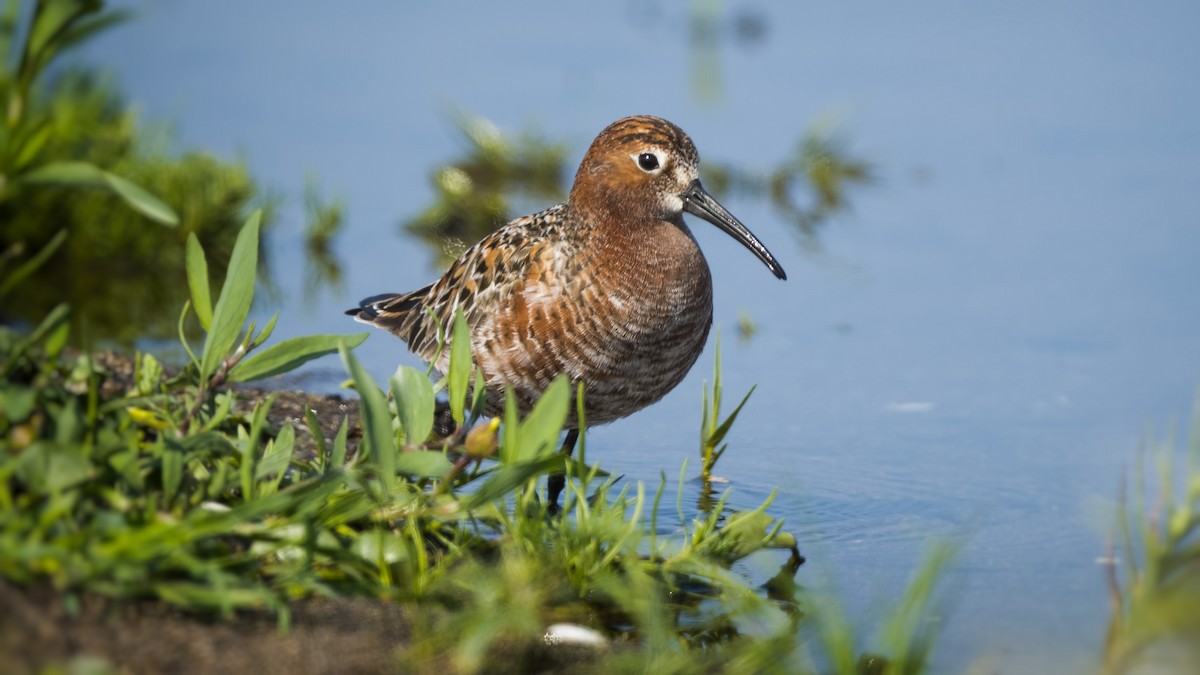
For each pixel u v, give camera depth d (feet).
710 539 32.76
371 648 24.27
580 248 37.73
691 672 27.04
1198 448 40.55
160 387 29.43
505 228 39.96
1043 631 29.94
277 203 62.95
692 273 38.65
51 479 23.26
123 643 21.88
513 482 27.55
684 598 31.40
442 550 30.35
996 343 50.47
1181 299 53.88
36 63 25.46
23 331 49.98
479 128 71.31
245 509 24.25
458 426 30.68
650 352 38.42
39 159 58.75
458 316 30.09
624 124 38.78
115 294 55.83
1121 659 26.30
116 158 61.62
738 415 44.86
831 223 64.85
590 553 30.45
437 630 25.31
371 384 27.43
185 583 23.20
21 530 22.62
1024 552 34.53
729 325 53.06
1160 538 31.45
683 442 43.24
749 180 69.31
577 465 31.45
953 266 58.80
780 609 30.96
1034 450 41.37
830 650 27.40
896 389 46.65
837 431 43.32
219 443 26.73
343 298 55.36
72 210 58.80
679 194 39.19
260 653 23.07
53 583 22.12
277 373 29.04
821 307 54.70
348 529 28.55
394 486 28.40
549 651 27.35
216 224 60.95
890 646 27.32
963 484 39.04
